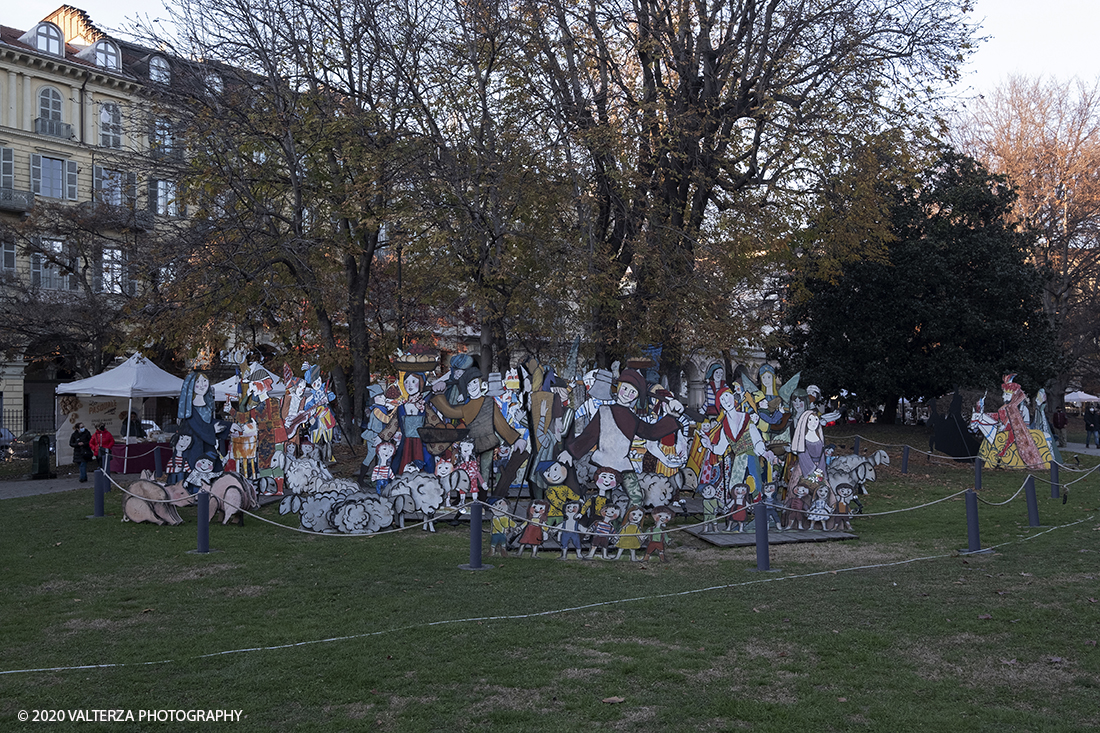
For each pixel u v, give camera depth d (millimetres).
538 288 20188
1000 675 6605
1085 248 42188
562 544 11570
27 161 42531
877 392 30906
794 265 23281
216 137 21875
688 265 20438
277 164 22938
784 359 34062
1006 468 24234
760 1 21594
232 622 8172
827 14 20828
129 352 26812
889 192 23938
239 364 17984
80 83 44188
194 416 15664
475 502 10914
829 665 6855
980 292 29938
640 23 20766
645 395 15062
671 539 13195
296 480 14875
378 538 13016
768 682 6461
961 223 30156
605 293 19359
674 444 13430
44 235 30109
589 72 21469
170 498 14391
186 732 5516
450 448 14234
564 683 6441
